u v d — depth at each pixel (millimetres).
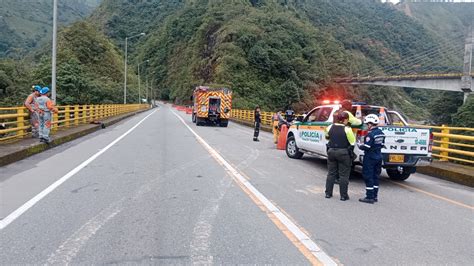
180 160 11781
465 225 6211
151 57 147375
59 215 6051
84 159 11578
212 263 4438
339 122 7715
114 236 5207
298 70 95062
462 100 71250
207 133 22938
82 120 23938
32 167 10125
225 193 7727
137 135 19938
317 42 114750
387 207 7230
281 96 87562
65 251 4695
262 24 104375
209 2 138125
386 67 132125
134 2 173000
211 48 107812
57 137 15109
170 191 7770
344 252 4883
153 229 5512
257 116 19250
